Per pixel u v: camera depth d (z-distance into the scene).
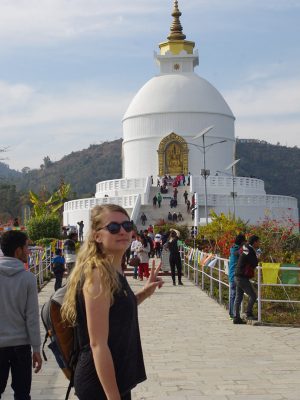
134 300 5.99
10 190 135.75
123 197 66.62
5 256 8.84
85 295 5.64
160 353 14.02
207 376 11.81
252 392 10.64
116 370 5.76
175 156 80.94
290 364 12.81
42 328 17.56
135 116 82.88
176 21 87.69
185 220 62.84
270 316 19.19
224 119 83.19
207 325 18.09
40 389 11.24
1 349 8.46
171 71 86.06
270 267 18.45
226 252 31.56
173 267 30.09
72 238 26.95
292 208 72.25
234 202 62.03
